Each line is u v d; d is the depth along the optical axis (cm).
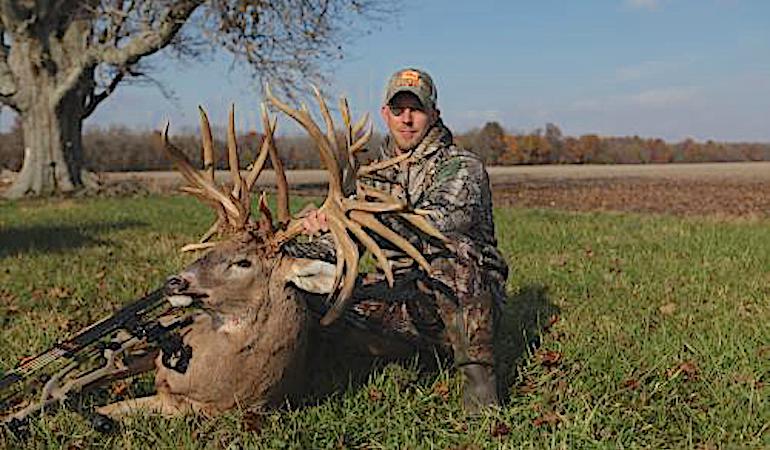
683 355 525
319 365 457
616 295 750
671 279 842
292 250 415
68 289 809
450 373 481
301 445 396
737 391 461
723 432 415
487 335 436
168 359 401
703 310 684
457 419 429
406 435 406
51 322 655
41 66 2597
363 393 450
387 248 446
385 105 474
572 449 393
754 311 681
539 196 3244
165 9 2384
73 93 2642
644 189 3784
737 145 9719
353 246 385
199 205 2075
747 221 1667
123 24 2527
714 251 1066
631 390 464
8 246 1172
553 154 8712
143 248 1149
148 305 436
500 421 424
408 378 466
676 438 409
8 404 451
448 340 462
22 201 2322
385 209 388
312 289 387
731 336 555
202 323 397
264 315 388
